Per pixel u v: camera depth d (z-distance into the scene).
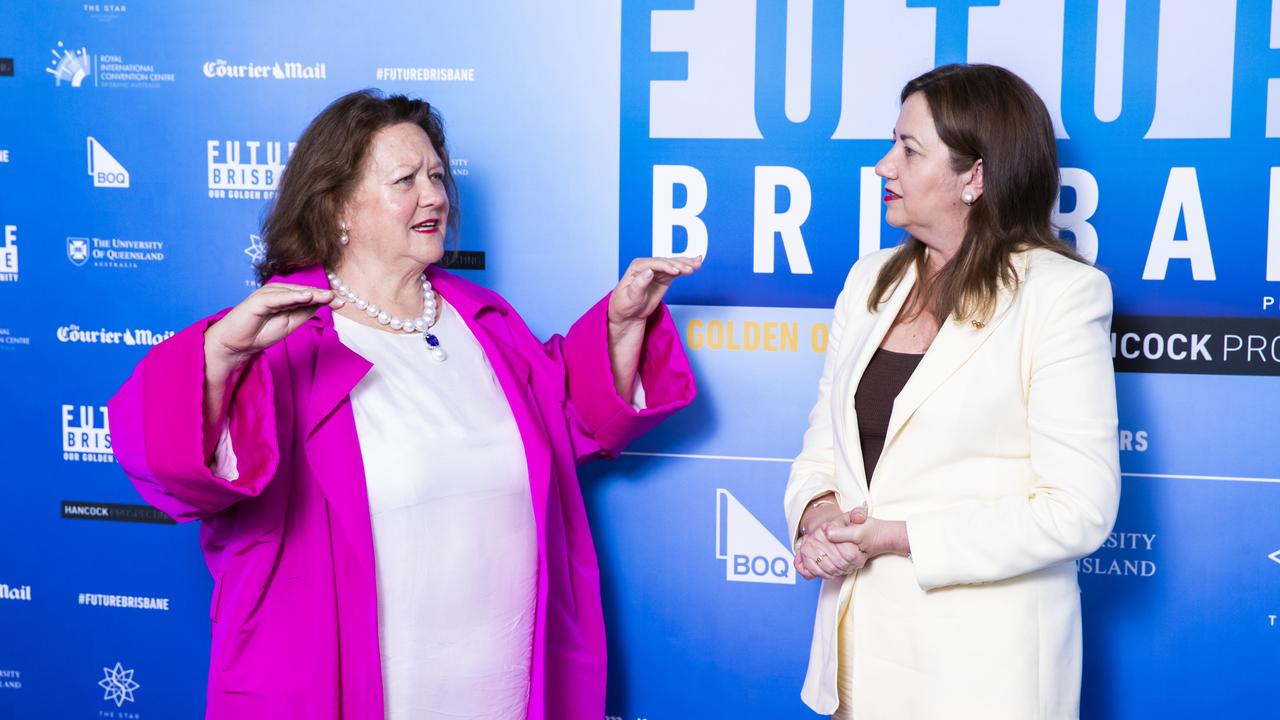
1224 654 2.06
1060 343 1.38
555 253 2.21
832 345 1.71
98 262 2.32
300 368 1.52
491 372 1.67
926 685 1.45
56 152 2.31
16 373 2.37
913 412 1.45
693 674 2.26
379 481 1.50
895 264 1.62
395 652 1.52
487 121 2.20
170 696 2.38
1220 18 1.95
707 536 2.23
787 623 2.21
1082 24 1.99
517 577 1.61
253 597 1.50
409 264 1.60
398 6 2.20
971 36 2.03
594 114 2.17
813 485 1.62
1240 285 1.99
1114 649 2.09
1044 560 1.36
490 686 1.58
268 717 1.49
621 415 1.81
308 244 1.58
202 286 2.30
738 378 2.18
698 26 2.12
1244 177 1.97
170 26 2.25
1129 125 2.00
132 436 1.37
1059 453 1.37
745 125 2.12
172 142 2.28
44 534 2.39
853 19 2.07
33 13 2.29
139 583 2.37
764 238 2.14
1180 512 2.05
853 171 2.10
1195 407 2.03
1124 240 2.02
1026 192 1.47
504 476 1.59
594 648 1.83
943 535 1.40
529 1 2.16
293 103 2.24
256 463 1.39
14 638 2.42
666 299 2.19
